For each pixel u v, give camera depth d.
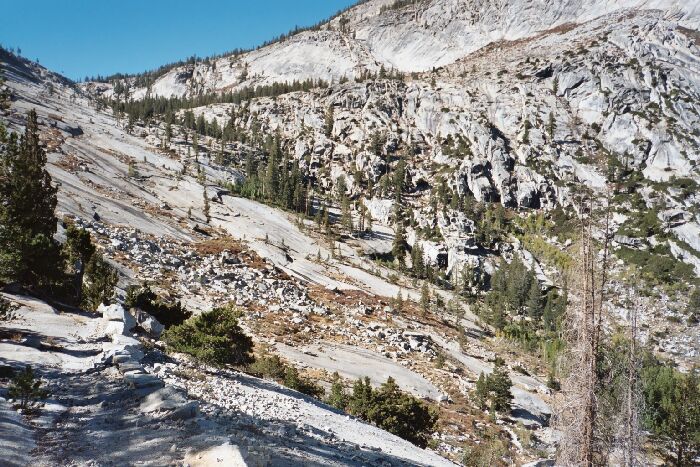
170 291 65.56
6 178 28.47
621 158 179.62
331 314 83.69
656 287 122.12
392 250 148.25
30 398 11.88
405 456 21.31
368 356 67.12
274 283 89.19
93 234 76.44
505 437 51.81
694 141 178.75
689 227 148.50
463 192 181.00
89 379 15.72
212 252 95.81
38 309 25.23
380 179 189.75
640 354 17.09
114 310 25.36
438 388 63.94
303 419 20.33
